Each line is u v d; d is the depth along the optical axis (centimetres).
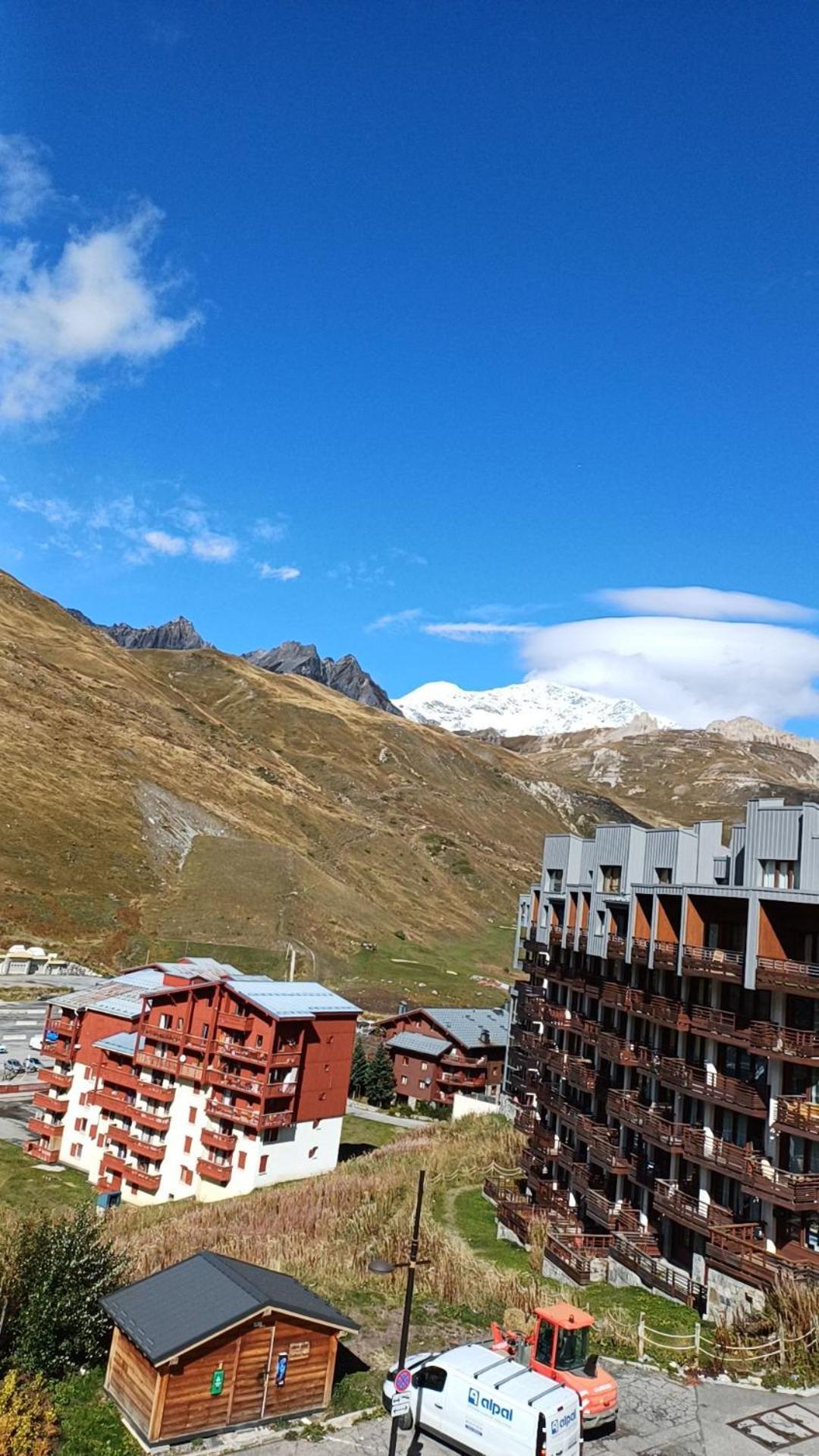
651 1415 2984
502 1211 5519
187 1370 2720
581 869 6581
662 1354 3459
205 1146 7300
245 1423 2811
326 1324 2953
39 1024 11356
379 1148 8412
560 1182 5991
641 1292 4347
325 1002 7831
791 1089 4156
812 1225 4019
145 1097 7731
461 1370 2809
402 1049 11544
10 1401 2688
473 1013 12150
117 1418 2792
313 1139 7519
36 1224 3456
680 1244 4700
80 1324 3027
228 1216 5722
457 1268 4300
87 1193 7306
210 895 17850
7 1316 3056
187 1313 2842
